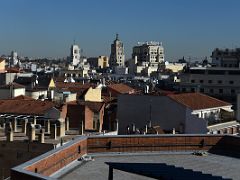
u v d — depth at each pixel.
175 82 193.00
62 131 65.94
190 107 82.81
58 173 28.48
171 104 83.81
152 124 85.06
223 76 176.00
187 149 36.41
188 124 82.38
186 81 179.38
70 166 30.34
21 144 60.06
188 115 82.44
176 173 26.59
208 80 177.50
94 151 33.94
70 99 106.56
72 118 81.31
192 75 178.62
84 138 33.34
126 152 34.72
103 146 34.16
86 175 28.77
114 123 81.25
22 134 65.88
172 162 33.25
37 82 138.62
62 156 29.25
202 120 81.25
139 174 27.72
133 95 86.94
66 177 28.14
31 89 120.25
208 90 177.50
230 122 88.62
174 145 36.09
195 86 176.12
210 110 88.56
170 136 36.06
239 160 34.69
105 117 89.81
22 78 149.25
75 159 31.58
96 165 31.11
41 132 60.06
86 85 143.38
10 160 60.44
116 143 34.50
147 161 33.12
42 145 59.25
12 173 23.36
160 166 27.08
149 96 86.12
